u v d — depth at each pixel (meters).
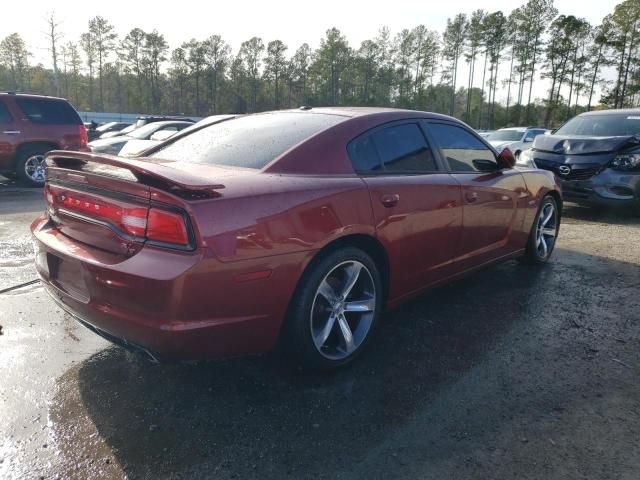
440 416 2.34
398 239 2.93
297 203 2.37
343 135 2.86
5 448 2.06
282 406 2.41
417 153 3.27
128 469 1.96
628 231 6.46
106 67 81.81
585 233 6.33
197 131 3.55
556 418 2.33
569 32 62.78
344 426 2.26
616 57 59.41
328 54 81.94
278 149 2.75
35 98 9.77
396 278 3.03
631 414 2.37
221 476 1.93
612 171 7.06
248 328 2.26
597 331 3.33
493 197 3.80
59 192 2.57
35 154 9.77
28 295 3.86
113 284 2.13
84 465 1.97
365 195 2.70
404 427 2.26
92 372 2.71
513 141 14.88
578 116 8.87
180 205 2.04
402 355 2.97
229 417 2.31
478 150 3.88
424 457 2.05
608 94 60.88
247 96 87.12
